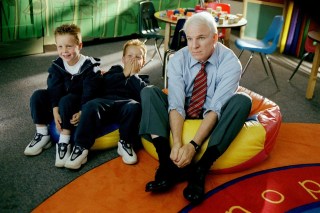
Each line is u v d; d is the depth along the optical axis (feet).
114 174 6.98
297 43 16.76
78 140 7.12
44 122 7.72
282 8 17.38
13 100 10.31
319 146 8.43
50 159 7.46
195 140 6.45
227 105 6.55
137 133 7.66
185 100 7.50
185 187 6.62
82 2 15.11
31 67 13.12
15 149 7.79
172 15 12.44
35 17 13.96
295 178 7.07
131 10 16.88
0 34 13.38
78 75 7.53
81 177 6.83
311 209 6.18
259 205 6.23
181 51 7.38
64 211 5.92
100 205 6.09
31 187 6.54
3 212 5.89
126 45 7.99
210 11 13.10
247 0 18.60
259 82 13.16
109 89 7.99
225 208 6.11
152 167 7.26
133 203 6.17
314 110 10.84
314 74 11.35
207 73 7.20
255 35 18.97
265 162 7.60
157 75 13.10
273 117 7.82
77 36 7.37
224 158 6.88
